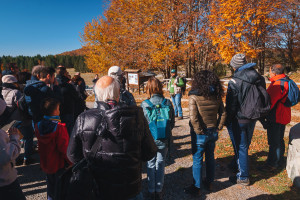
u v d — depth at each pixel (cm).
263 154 429
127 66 2248
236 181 335
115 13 2116
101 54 2242
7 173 184
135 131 163
